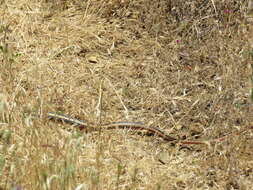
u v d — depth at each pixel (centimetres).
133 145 941
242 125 979
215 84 1061
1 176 814
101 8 1223
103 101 1032
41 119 911
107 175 851
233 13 1152
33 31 1168
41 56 1114
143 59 1133
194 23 1163
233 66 1053
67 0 1238
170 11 1202
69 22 1197
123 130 967
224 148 934
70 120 967
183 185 878
